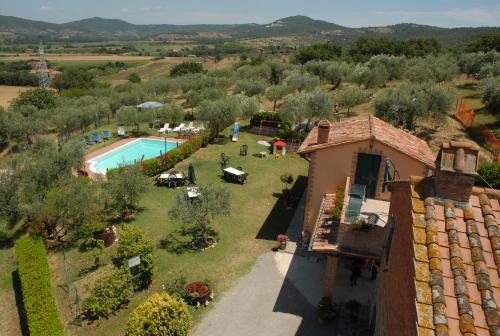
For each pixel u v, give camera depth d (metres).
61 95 77.75
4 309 17.45
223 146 40.47
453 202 7.94
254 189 29.64
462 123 40.81
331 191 20.73
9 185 21.42
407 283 8.12
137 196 24.55
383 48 102.62
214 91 57.12
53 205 20.78
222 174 32.56
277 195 28.70
